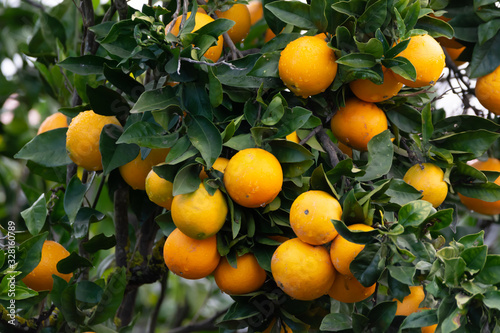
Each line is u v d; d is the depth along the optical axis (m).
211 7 1.59
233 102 1.54
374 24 1.48
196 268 1.46
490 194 1.58
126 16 1.60
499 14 1.65
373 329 1.47
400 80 1.49
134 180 1.57
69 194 1.59
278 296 1.50
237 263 1.48
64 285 1.60
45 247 1.64
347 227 1.38
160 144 1.46
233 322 1.50
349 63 1.45
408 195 1.47
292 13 1.52
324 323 1.48
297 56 1.48
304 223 1.41
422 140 1.58
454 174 1.59
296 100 1.54
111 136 1.53
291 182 1.48
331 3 1.51
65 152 1.62
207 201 1.43
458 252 1.42
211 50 1.54
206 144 1.44
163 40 1.46
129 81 1.53
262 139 1.46
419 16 1.50
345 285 1.45
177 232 1.48
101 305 1.61
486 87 1.67
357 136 1.54
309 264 1.42
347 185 1.47
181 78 1.47
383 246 1.40
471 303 1.41
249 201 1.43
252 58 1.54
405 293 1.42
